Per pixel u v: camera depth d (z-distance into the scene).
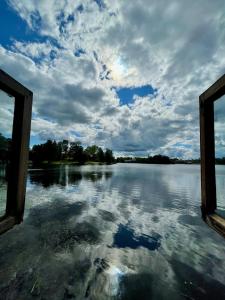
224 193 12.16
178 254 4.13
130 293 2.85
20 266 3.47
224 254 4.17
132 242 4.71
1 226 3.34
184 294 2.87
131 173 31.34
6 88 3.60
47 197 9.97
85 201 9.30
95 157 107.69
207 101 4.00
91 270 3.42
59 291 2.83
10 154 4.08
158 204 8.99
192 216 7.06
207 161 4.00
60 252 4.06
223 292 2.94
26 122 4.26
